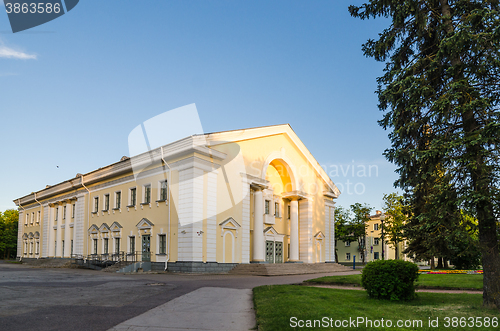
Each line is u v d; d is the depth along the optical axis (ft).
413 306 31.63
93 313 28.37
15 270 89.40
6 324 24.17
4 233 235.40
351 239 191.52
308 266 97.60
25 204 164.14
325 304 31.09
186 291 43.37
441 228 35.22
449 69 34.09
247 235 92.73
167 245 85.56
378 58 40.93
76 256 116.98
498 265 31.78
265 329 22.85
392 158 38.52
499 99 34.83
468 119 33.94
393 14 38.86
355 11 40.52
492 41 32.32
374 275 35.60
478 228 33.88
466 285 48.65
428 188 37.24
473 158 32.01
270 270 82.43
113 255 100.32
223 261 85.66
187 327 24.66
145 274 77.71
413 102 36.50
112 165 106.83
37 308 29.96
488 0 34.47
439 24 37.91
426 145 37.09
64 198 132.77
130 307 31.48
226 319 27.27
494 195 30.58
